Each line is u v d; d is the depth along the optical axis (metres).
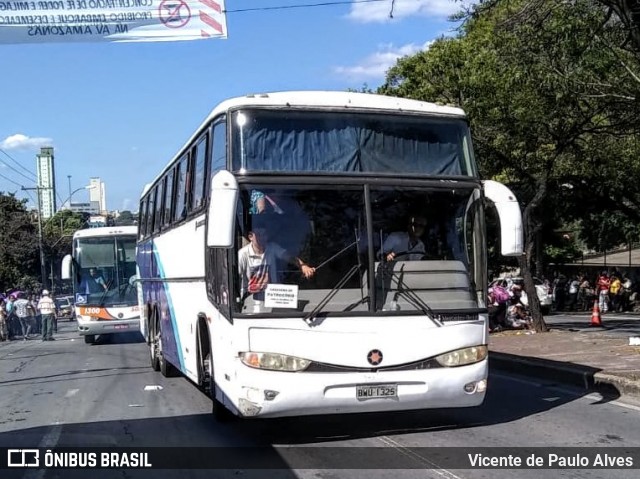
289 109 7.17
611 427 7.94
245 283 6.68
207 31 10.45
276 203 6.83
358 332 6.70
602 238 40.94
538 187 18.48
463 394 7.00
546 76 12.77
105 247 21.62
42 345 23.41
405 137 7.37
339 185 6.98
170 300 11.30
